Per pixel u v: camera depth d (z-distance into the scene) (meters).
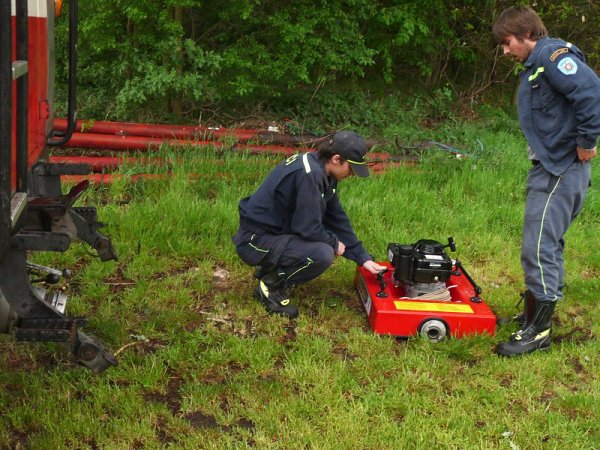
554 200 3.96
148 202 5.79
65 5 7.62
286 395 3.60
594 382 3.86
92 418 3.29
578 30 10.41
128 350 3.92
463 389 3.74
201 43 8.49
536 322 4.14
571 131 3.81
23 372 3.61
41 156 3.89
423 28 9.41
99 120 7.93
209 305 4.54
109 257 3.98
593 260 5.62
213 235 5.45
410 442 3.29
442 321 4.20
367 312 4.44
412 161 7.72
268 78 8.23
